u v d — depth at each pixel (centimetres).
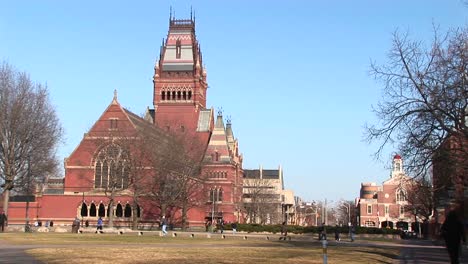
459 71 3906
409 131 4103
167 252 4081
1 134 8475
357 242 8169
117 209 11238
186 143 11162
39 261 3089
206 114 15100
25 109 8656
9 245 4656
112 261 3184
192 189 11300
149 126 11500
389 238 10669
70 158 11419
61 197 11319
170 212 11312
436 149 4016
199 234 8338
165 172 10250
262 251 4519
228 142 16100
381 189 19262
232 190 14350
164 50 15162
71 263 2997
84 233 8112
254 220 16738
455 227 2706
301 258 3781
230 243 6200
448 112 3931
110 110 11219
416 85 4031
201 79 15275
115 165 9956
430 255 4909
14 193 11575
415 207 11825
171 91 14875
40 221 11125
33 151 8756
